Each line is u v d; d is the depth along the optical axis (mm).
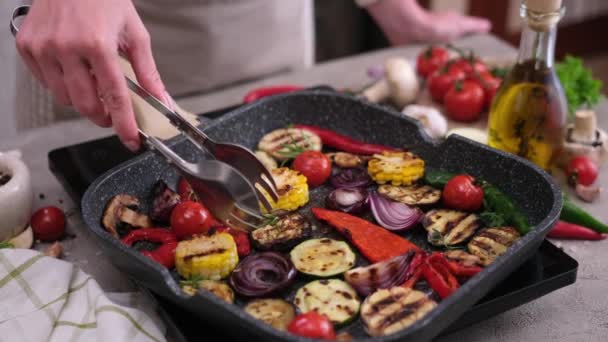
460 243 864
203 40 1239
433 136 1066
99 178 891
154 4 1211
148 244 888
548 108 953
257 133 1012
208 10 1219
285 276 816
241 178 833
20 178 904
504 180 906
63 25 808
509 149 982
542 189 872
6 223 901
